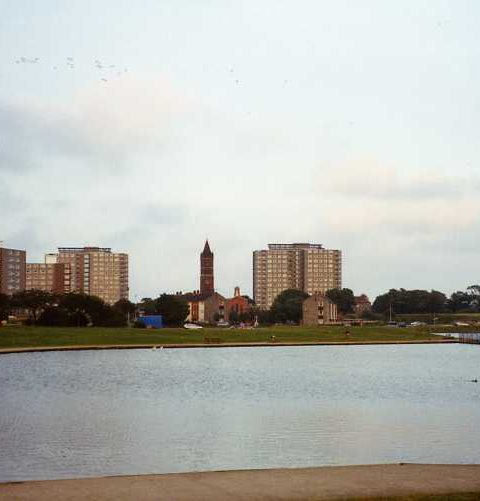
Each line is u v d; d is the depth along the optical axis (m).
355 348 175.75
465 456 42.38
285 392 79.50
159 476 27.59
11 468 38.75
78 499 23.77
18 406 65.00
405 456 42.34
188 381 91.62
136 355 141.75
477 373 106.06
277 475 27.75
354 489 25.36
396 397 74.56
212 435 49.28
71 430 51.06
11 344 153.75
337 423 55.16
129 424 54.09
